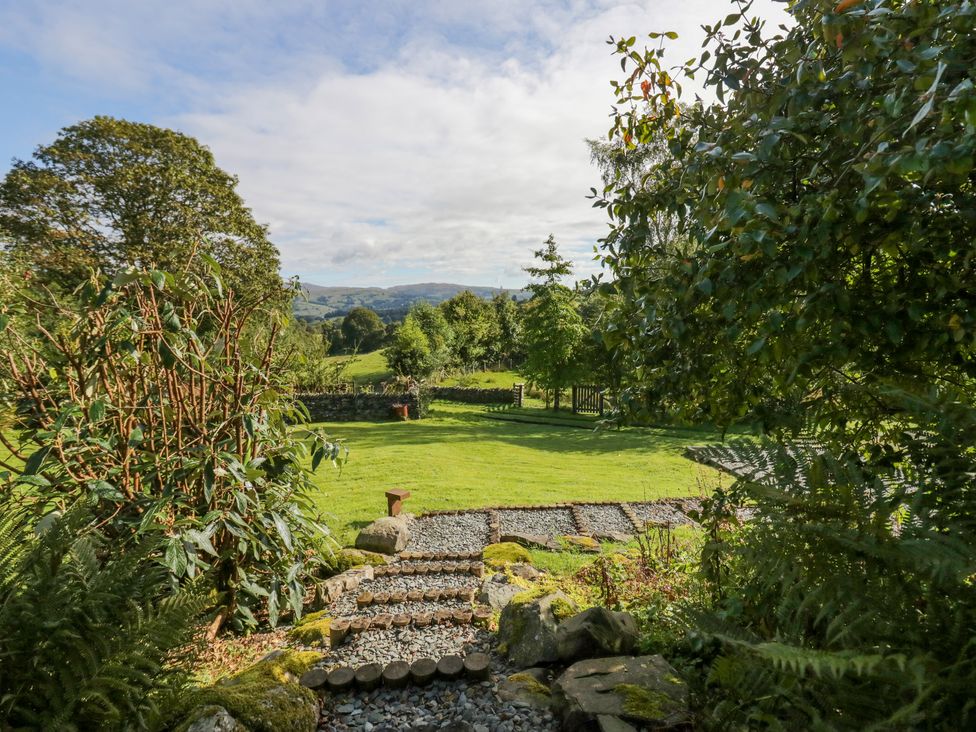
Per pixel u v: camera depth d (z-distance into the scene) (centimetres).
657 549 505
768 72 205
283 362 450
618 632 300
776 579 137
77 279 1914
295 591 401
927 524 125
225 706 209
